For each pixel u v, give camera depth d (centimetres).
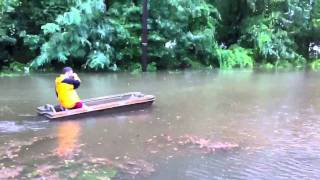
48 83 1562
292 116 1102
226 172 709
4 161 746
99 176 684
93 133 920
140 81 1669
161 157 775
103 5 1923
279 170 721
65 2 2023
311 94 1419
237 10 2580
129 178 678
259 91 1469
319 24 2697
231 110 1161
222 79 1772
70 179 671
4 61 2027
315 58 2720
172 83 1628
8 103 1195
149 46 2088
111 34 1980
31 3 2042
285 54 2477
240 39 2528
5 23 1959
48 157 767
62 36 1883
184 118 1063
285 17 2562
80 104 1071
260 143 867
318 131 962
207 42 2223
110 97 1177
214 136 912
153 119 1048
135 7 2058
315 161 766
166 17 2095
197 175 695
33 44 1978
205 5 2264
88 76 1795
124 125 988
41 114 1047
